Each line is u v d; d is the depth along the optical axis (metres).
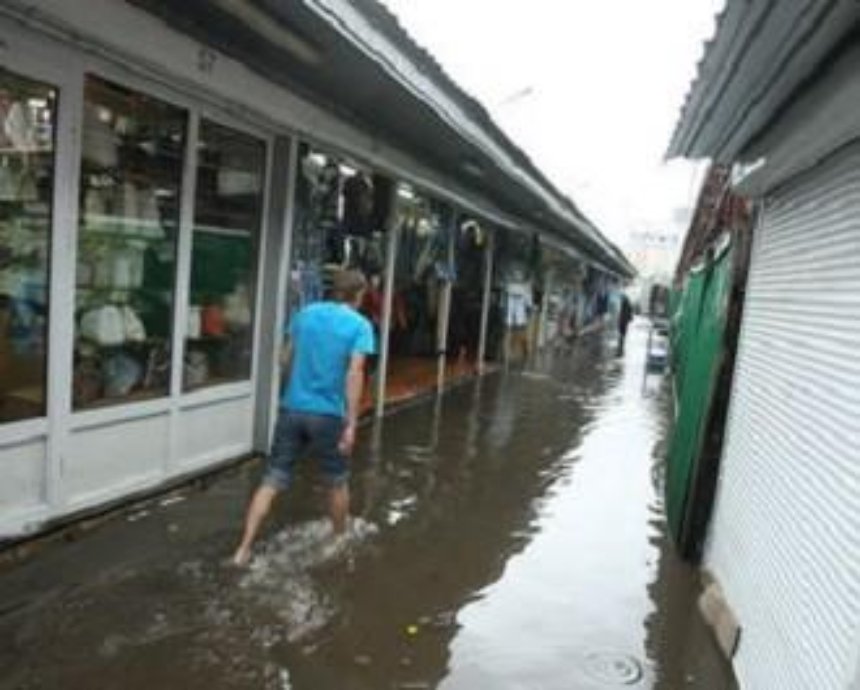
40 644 3.47
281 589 4.28
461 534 5.52
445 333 11.76
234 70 4.93
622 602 4.65
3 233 4.05
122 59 4.26
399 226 10.08
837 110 2.89
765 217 4.89
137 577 4.19
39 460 4.33
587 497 6.77
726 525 4.73
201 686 3.32
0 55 3.74
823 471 3.08
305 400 4.69
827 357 3.26
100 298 4.80
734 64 3.07
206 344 5.88
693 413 5.97
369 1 4.05
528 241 16.39
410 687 3.48
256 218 6.21
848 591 2.61
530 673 3.71
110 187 4.75
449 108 5.87
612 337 27.86
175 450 5.49
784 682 3.11
